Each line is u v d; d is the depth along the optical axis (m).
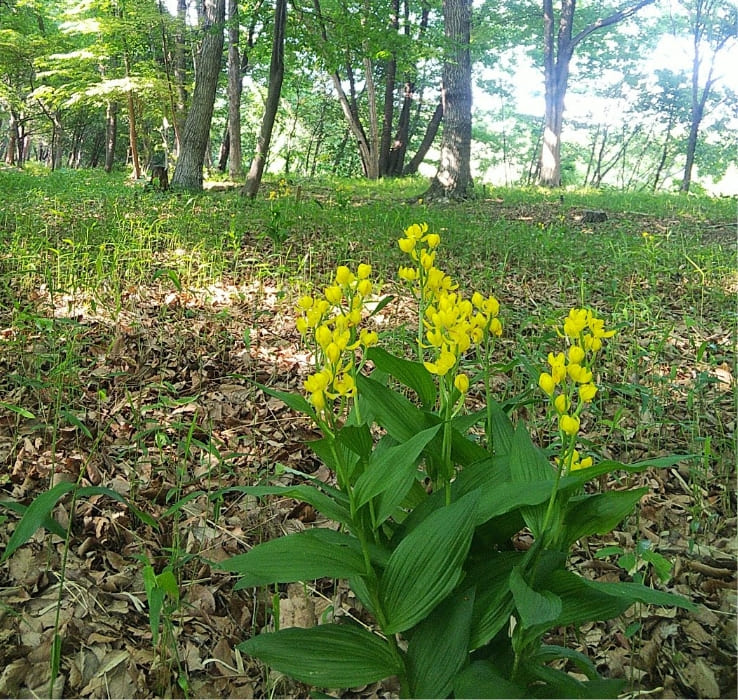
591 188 19.16
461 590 1.45
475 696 1.21
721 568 2.25
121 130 32.72
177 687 1.75
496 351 3.97
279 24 10.11
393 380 3.40
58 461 2.64
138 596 2.04
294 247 6.53
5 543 2.17
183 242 6.45
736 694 1.76
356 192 13.83
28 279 4.69
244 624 1.97
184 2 20.12
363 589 1.55
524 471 1.47
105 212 7.86
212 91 12.30
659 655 1.90
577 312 1.42
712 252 6.44
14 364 3.44
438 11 20.66
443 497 1.60
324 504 1.51
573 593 1.39
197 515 2.44
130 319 4.29
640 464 1.38
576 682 1.28
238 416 3.24
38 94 18.95
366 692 1.78
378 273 5.64
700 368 3.87
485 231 7.66
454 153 12.73
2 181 11.70
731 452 2.91
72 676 1.73
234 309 4.65
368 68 19.73
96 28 17.27
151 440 2.92
